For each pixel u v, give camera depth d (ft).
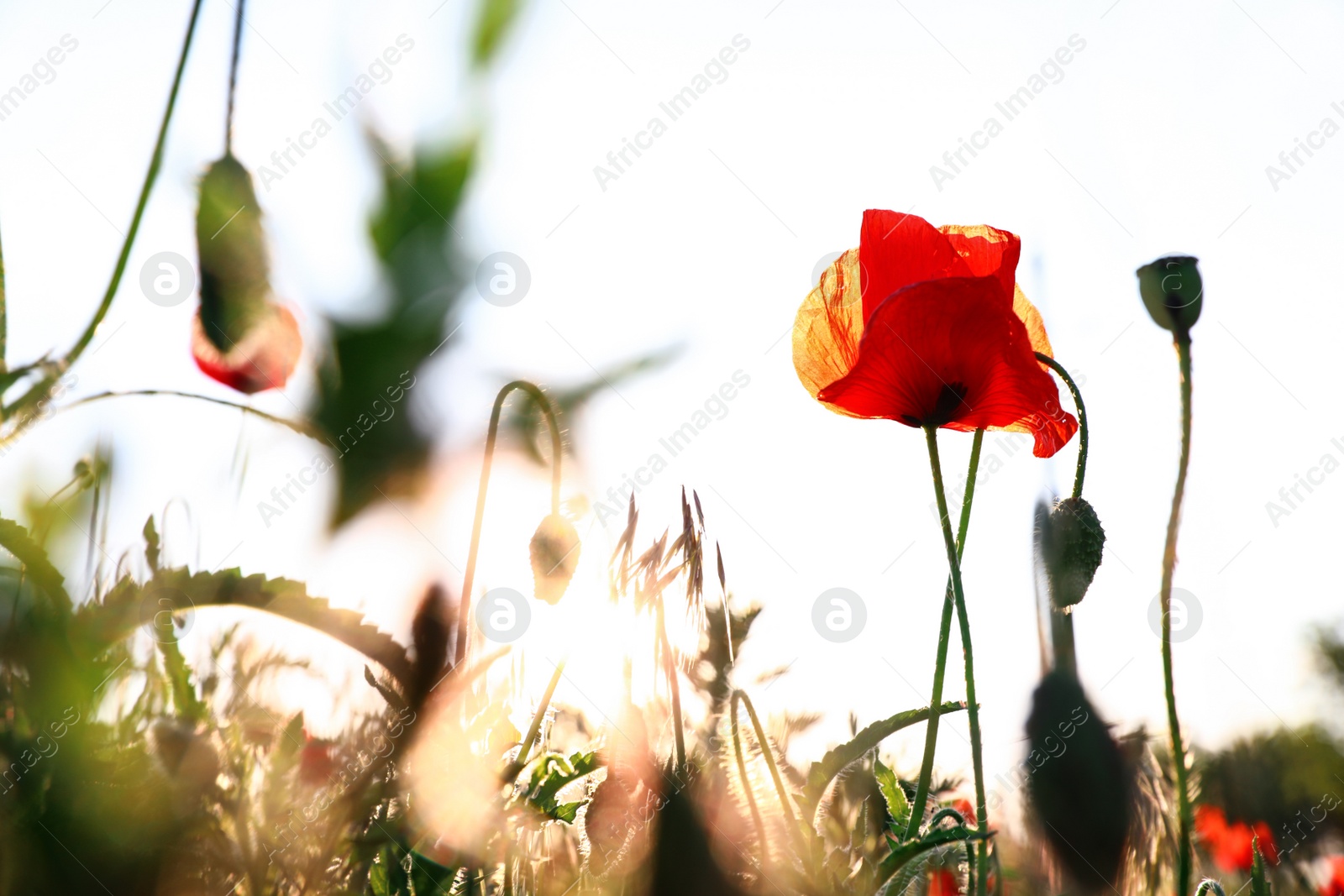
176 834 1.82
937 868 1.93
